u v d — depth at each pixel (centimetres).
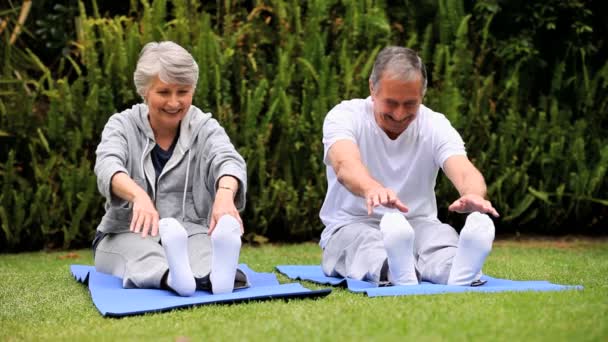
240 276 795
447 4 1452
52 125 1377
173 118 870
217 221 793
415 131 908
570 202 1480
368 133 903
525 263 1092
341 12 1498
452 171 873
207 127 900
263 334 573
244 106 1416
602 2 1498
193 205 906
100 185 847
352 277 851
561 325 562
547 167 1468
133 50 1391
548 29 1478
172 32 1405
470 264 781
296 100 1441
